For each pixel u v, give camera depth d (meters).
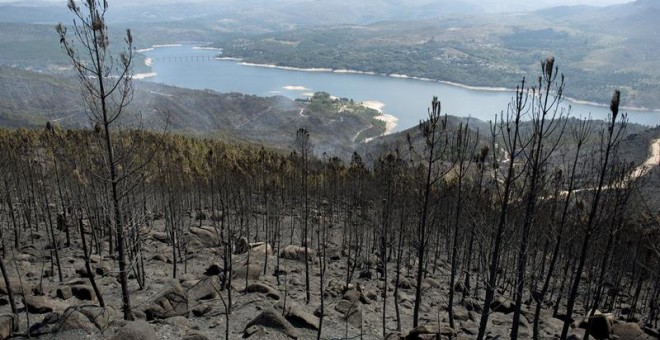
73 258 36.31
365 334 26.44
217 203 54.81
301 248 44.38
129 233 24.22
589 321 24.75
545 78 16.17
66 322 18.75
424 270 42.50
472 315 32.97
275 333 23.08
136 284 30.84
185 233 45.78
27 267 32.28
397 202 31.59
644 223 27.25
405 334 23.14
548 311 35.84
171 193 35.91
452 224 46.88
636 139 116.44
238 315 25.98
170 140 42.62
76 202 32.91
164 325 22.19
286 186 52.22
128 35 17.02
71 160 25.97
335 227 56.59
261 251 41.97
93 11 15.95
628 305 41.59
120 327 19.00
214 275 31.84
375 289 37.00
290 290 33.56
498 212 26.59
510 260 39.53
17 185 38.47
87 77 17.20
